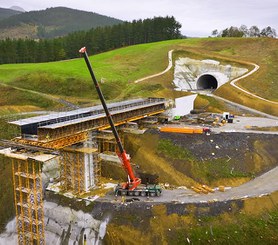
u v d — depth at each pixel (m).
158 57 114.25
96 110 54.72
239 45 121.19
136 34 163.38
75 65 110.31
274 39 118.50
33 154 41.22
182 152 55.59
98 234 43.97
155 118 69.44
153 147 57.72
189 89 100.31
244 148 57.72
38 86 91.06
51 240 46.78
